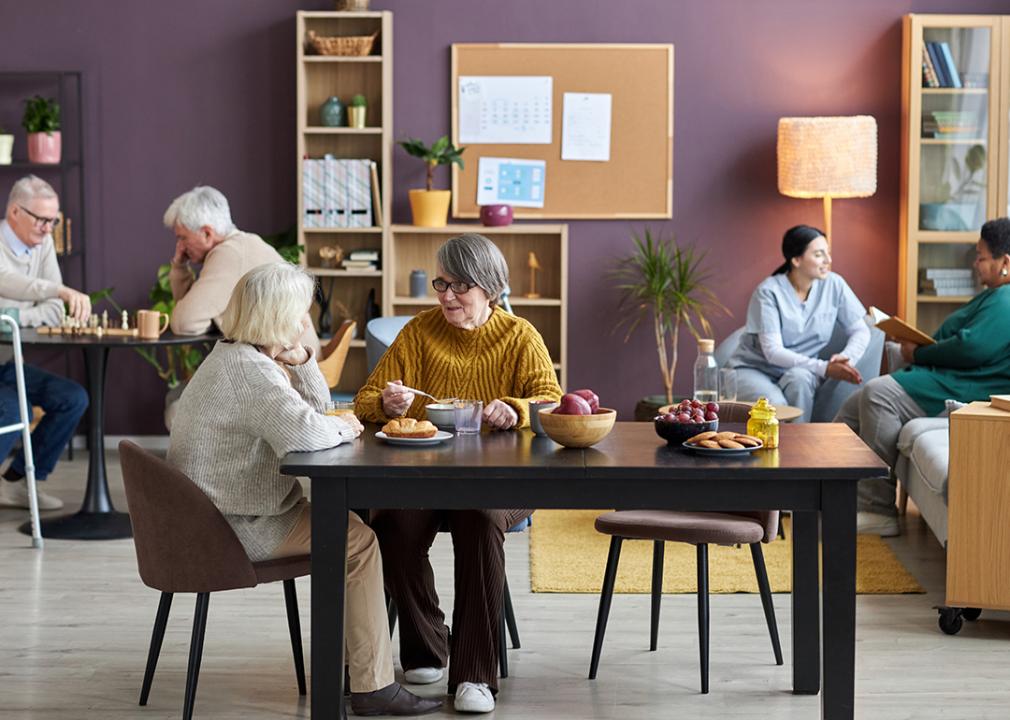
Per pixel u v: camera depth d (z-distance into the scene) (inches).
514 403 126.8
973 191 250.8
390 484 110.7
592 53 260.5
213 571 119.0
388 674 124.7
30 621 158.4
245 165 266.1
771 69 260.5
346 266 259.1
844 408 208.5
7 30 263.9
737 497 109.7
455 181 263.4
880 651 146.6
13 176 267.0
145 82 264.8
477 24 260.8
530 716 127.4
